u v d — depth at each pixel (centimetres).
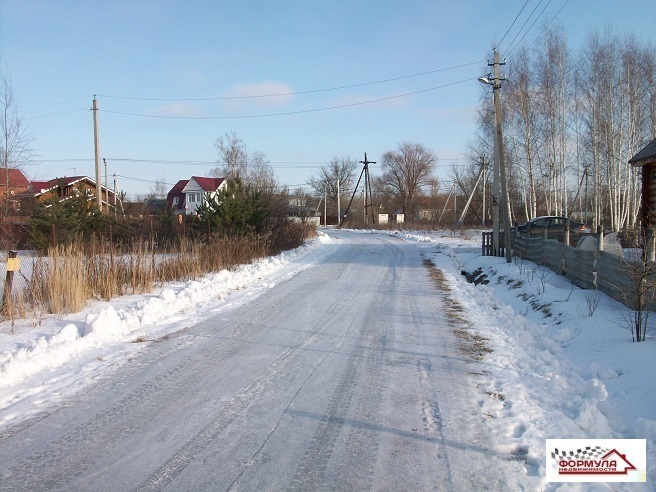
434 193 8731
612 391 549
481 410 518
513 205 4109
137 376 630
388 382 605
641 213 1820
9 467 405
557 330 811
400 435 461
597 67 2889
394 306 1088
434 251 2502
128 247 1594
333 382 605
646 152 1644
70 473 394
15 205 2519
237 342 793
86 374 639
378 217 6944
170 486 374
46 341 752
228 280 1401
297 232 2761
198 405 534
